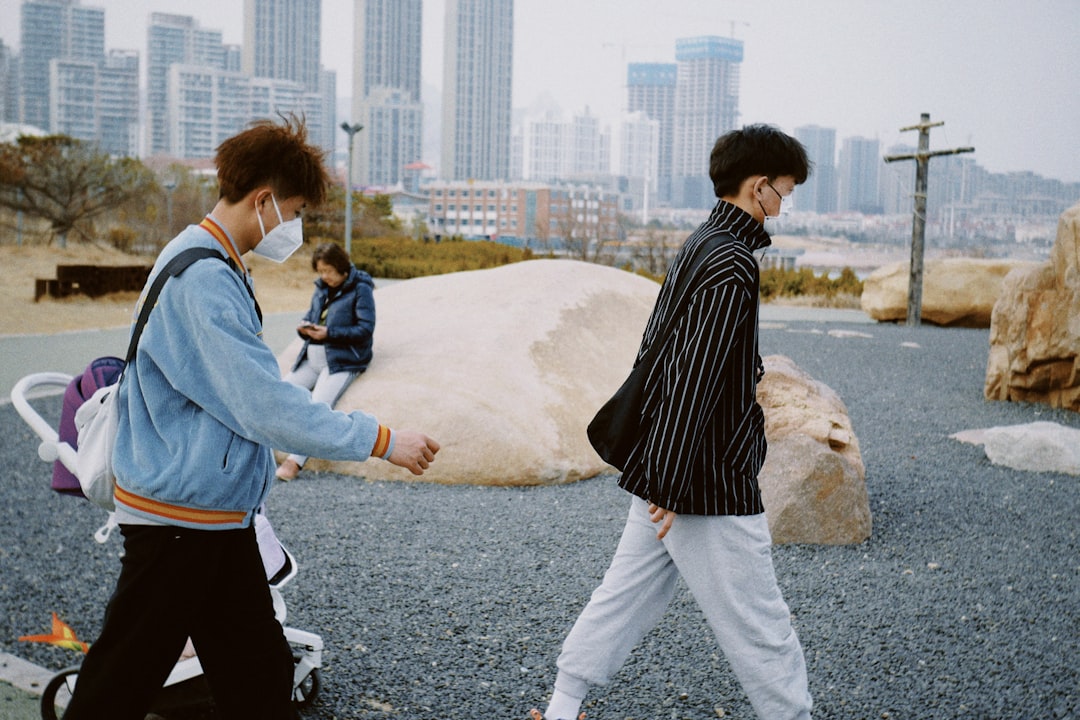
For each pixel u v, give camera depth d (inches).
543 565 193.6
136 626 95.5
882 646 154.6
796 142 108.8
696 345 101.0
